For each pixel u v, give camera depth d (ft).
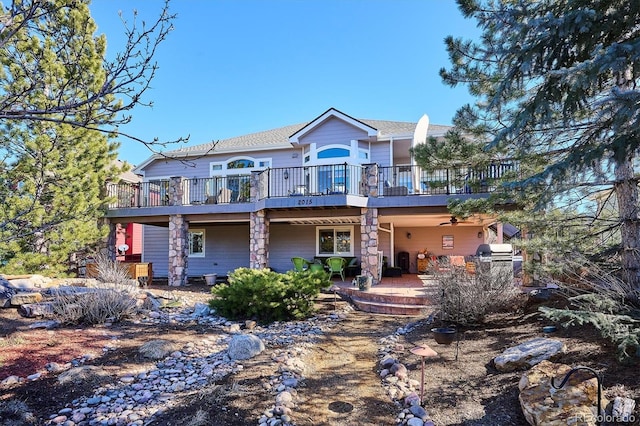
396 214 35.88
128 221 45.19
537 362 12.73
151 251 55.06
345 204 33.99
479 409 11.16
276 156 50.03
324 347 18.66
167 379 14.46
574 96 12.98
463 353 15.71
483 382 12.74
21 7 9.30
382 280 38.96
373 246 35.70
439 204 33.73
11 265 29.78
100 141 33.53
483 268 21.53
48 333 19.51
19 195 27.07
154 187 47.06
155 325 22.59
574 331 15.12
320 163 45.70
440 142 24.06
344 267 42.91
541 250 19.30
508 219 21.40
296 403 12.21
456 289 20.40
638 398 9.57
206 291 37.42
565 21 11.87
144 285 40.34
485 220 33.37
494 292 20.43
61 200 29.60
